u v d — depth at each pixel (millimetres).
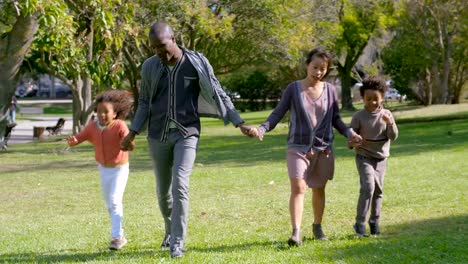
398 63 39844
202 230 7914
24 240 7574
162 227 8242
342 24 34750
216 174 14508
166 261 5902
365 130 7039
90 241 7418
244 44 27875
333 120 6824
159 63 6297
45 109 59281
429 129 27109
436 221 7992
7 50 15273
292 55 27844
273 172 14547
